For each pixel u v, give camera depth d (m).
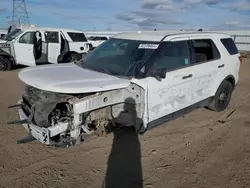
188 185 2.99
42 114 3.22
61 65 4.34
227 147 3.97
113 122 3.85
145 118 3.67
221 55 5.13
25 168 3.26
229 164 3.48
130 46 4.20
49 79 3.35
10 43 10.66
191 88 4.41
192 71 4.35
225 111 5.66
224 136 4.37
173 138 4.24
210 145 4.03
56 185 2.94
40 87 3.17
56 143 3.25
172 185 2.99
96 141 4.04
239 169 3.36
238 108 5.93
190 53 4.42
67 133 3.37
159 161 3.51
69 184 2.97
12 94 6.69
